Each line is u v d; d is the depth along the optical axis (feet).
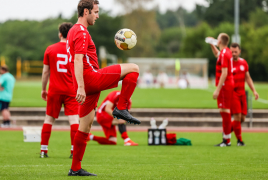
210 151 84.94
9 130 136.36
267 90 272.31
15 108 165.89
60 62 73.72
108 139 100.68
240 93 97.25
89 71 51.03
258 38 554.87
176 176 54.49
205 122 156.56
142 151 85.46
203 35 642.63
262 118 162.40
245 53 565.12
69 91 73.77
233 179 52.60
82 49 49.96
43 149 74.33
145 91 266.57
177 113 162.91
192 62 354.95
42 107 169.48
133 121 52.01
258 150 86.74
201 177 53.93
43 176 53.42
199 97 224.74
